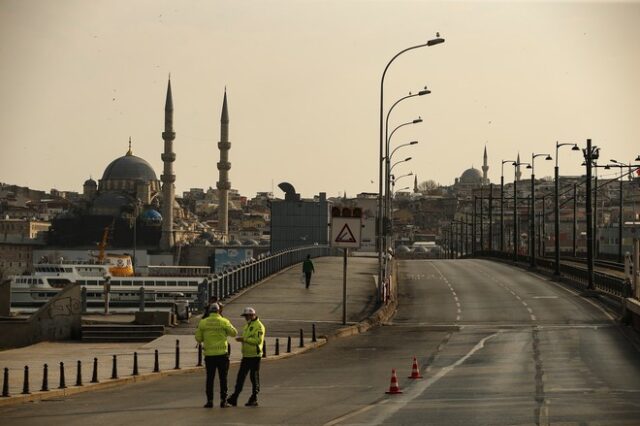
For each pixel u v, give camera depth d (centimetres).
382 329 11619
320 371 7612
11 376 7244
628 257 13025
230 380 7188
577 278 18338
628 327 11438
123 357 8675
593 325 11756
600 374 7044
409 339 10400
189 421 4875
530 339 10125
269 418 4966
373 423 4722
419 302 15262
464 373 7250
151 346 9581
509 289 17550
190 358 8575
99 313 13975
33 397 6094
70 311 10425
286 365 8112
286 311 12662
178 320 11406
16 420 5056
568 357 8350
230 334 5553
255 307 13062
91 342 10169
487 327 11725
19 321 10100
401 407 5353
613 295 14612
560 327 11562
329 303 13650
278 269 19000
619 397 5719
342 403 5594
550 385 6388
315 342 9812
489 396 5831
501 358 8362
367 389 6344
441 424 4656
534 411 5097
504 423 4666
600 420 4738
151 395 6253
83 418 5088
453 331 11294
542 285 18475
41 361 8338
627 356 8400
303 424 4725
